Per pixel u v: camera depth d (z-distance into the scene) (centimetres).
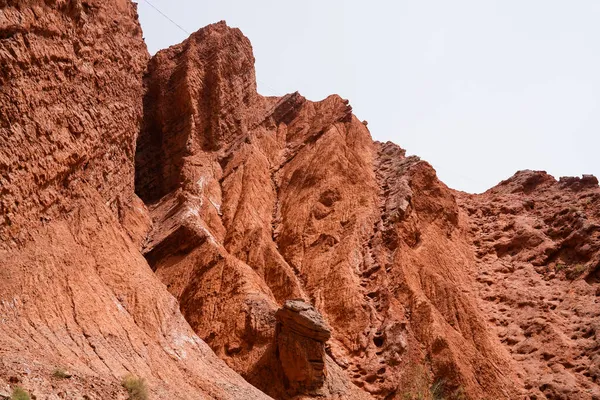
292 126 4888
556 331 3247
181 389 2006
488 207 4438
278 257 3391
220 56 4750
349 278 3322
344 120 4753
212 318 2905
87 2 2784
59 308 1895
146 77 4644
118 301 2242
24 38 2148
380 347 2986
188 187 3847
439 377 2878
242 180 4078
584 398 2859
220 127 4478
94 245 2359
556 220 4062
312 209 3869
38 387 1395
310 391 2528
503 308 3534
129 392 1692
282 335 2597
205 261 3184
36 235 2031
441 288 3403
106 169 2878
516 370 3100
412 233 3741
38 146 2134
